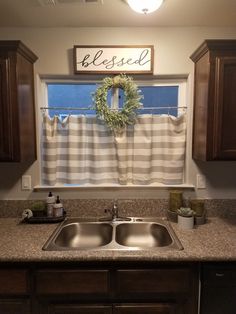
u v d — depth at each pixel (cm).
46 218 195
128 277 146
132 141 208
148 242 194
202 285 147
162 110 213
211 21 192
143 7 154
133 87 197
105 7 170
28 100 190
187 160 211
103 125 206
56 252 147
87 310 149
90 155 209
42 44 202
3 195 210
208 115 171
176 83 212
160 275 146
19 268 147
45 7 169
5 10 173
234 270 146
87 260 143
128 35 202
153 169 212
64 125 207
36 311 149
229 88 169
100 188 209
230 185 211
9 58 166
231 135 172
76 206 209
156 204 208
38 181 210
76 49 197
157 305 149
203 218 193
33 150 201
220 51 167
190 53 203
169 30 202
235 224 193
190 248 151
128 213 209
